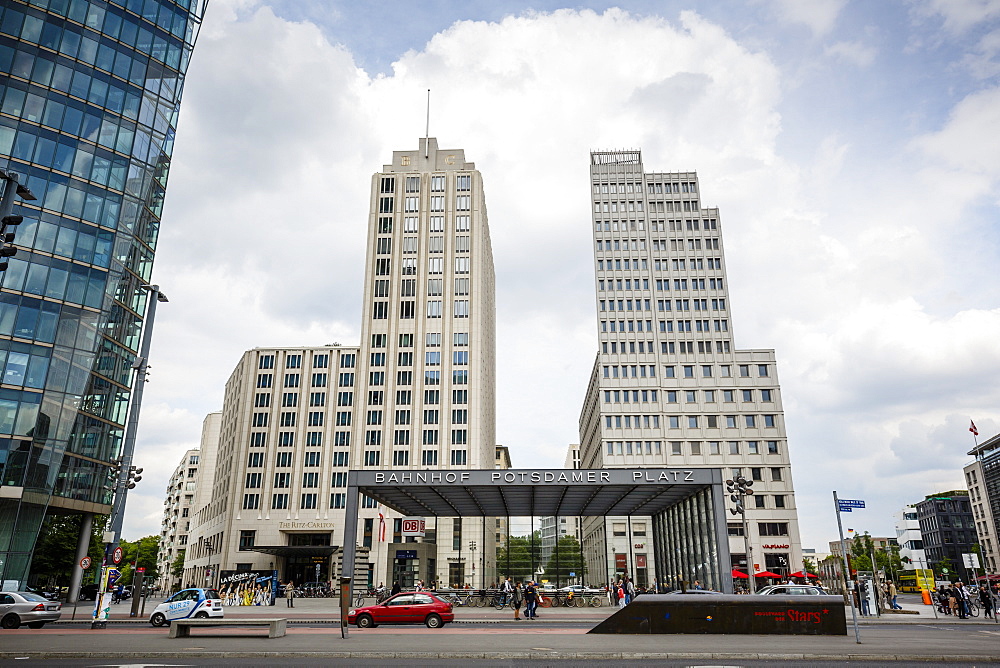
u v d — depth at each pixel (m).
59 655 16.61
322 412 102.31
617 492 42.50
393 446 97.00
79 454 50.69
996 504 113.25
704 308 93.06
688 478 37.69
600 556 84.94
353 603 43.06
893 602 41.75
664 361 90.88
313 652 16.89
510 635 22.22
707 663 15.20
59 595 60.41
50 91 45.44
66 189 45.44
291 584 47.25
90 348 45.97
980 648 17.59
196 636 22.69
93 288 46.16
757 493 84.38
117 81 48.91
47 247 44.19
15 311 42.41
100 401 53.28
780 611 21.70
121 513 41.72
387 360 101.31
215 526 107.44
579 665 15.09
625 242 96.69
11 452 41.03
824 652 16.50
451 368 100.44
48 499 42.94
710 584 38.81
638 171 100.44
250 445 100.81
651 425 88.19
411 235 108.12
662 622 21.98
